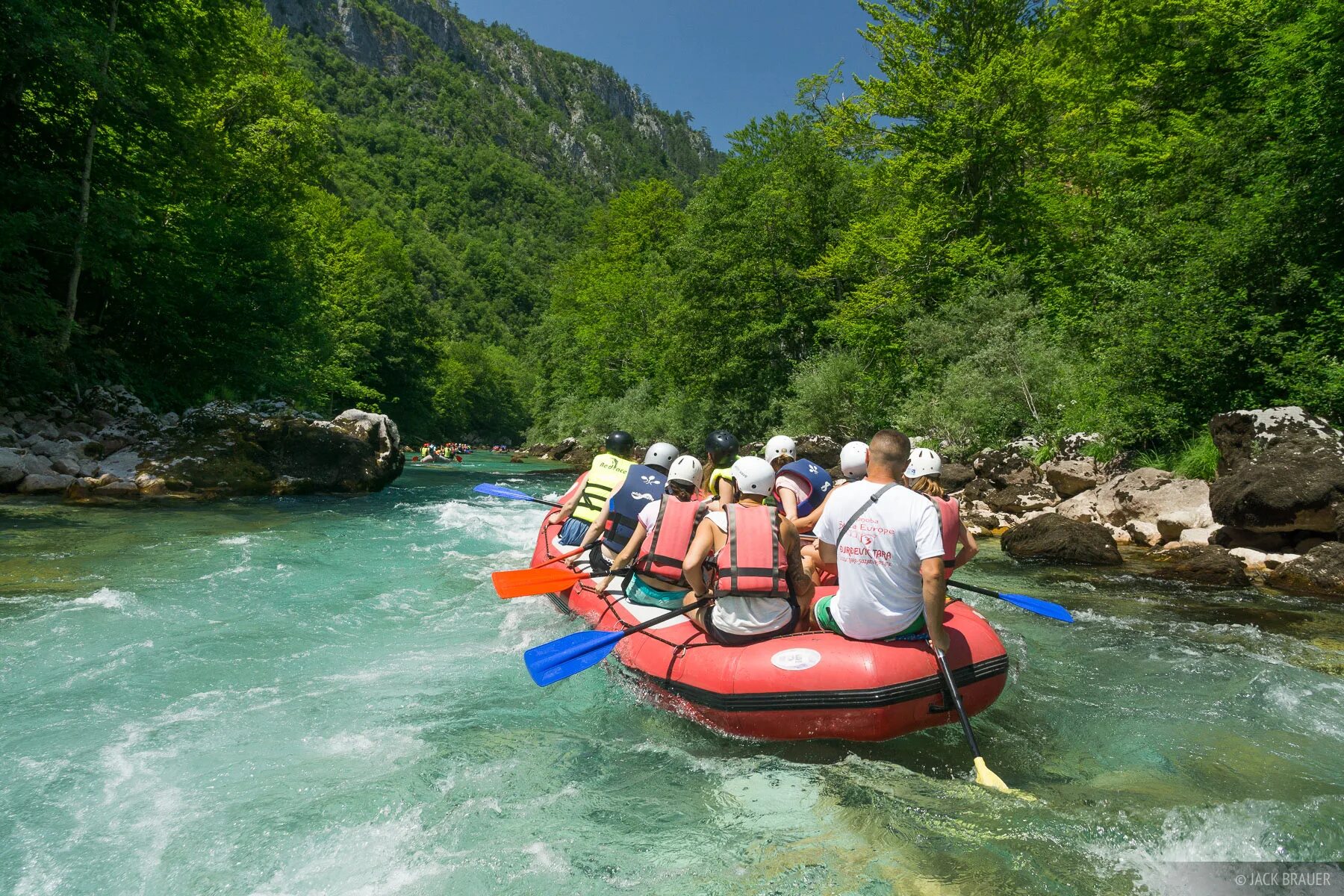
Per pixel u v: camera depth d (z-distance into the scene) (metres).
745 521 3.96
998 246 20.45
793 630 4.04
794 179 24.75
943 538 4.02
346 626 5.66
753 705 3.67
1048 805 3.09
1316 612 6.24
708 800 3.14
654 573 4.58
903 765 3.50
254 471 13.37
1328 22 11.43
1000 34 21.39
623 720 4.03
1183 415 11.22
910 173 21.67
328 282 31.31
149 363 18.05
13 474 11.55
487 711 4.11
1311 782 3.31
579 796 3.17
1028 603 4.54
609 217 49.06
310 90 26.36
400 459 16.05
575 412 40.12
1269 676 4.62
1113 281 13.00
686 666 3.98
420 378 53.59
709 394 26.42
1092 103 21.27
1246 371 10.67
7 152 14.81
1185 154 16.14
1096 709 4.16
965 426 15.67
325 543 9.01
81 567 7.05
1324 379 9.95
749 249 25.33
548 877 2.57
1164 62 20.73
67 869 2.60
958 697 3.40
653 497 5.48
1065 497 11.91
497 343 112.75
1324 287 10.75
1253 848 2.71
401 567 7.86
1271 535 8.14
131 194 16.52
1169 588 7.20
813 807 3.09
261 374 19.03
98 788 3.16
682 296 26.47
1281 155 11.40
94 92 14.67
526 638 5.45
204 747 3.58
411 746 3.65
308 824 2.92
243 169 21.92
